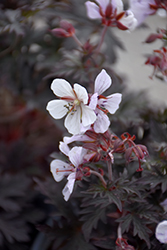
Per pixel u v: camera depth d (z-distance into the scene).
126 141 0.44
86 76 0.52
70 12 0.58
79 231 0.50
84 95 0.42
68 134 0.51
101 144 0.44
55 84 0.43
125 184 0.45
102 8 0.48
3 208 0.58
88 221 0.47
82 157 0.43
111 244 0.47
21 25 0.54
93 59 0.52
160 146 0.50
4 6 0.59
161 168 0.48
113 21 0.49
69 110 0.43
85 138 0.43
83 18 0.59
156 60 0.48
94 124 0.43
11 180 0.59
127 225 0.45
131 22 0.48
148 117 0.53
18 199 0.59
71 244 0.49
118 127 0.53
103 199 0.45
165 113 0.52
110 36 0.59
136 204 0.46
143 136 0.52
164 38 0.48
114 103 0.43
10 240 0.55
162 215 0.46
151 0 0.48
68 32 0.51
